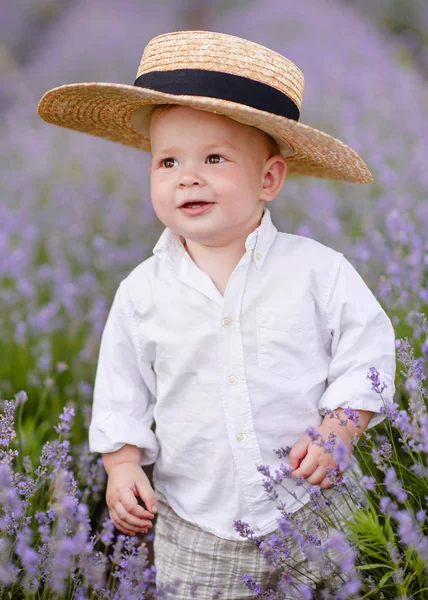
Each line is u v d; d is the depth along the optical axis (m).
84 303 4.73
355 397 2.18
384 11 10.80
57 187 6.75
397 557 1.92
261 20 12.13
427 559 1.76
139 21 13.53
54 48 13.49
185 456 2.33
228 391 2.24
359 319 2.27
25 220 5.89
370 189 5.02
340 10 11.64
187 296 2.29
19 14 14.30
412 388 2.04
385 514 1.92
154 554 2.52
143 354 2.40
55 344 4.11
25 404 3.51
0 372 3.80
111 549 2.72
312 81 8.32
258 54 2.19
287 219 5.32
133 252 5.21
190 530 2.36
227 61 2.15
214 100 2.03
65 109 2.45
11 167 7.71
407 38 9.59
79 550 1.90
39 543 2.34
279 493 2.25
